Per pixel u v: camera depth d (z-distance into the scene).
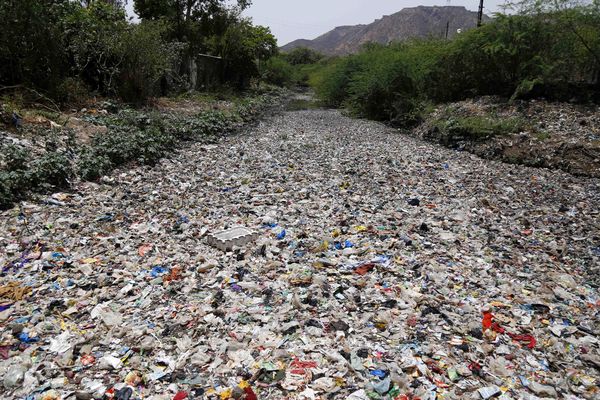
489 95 19.06
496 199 9.10
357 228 6.82
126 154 10.28
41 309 4.48
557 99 16.92
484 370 3.76
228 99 27.39
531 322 4.59
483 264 5.92
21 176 7.42
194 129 14.74
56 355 3.79
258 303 4.68
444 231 6.95
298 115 25.22
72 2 15.92
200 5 30.69
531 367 3.87
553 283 5.51
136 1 28.48
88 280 5.09
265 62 47.56
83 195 7.90
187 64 26.91
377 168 11.00
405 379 3.51
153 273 5.27
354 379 3.56
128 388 3.36
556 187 10.32
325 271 5.40
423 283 5.23
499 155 13.66
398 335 4.17
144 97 17.86
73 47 15.47
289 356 3.81
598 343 4.27
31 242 5.91
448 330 4.31
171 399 3.30
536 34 17.97
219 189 8.81
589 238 7.23
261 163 11.12
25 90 12.55
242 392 3.32
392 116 22.81
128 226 6.74
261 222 7.02
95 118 12.95
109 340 4.00
